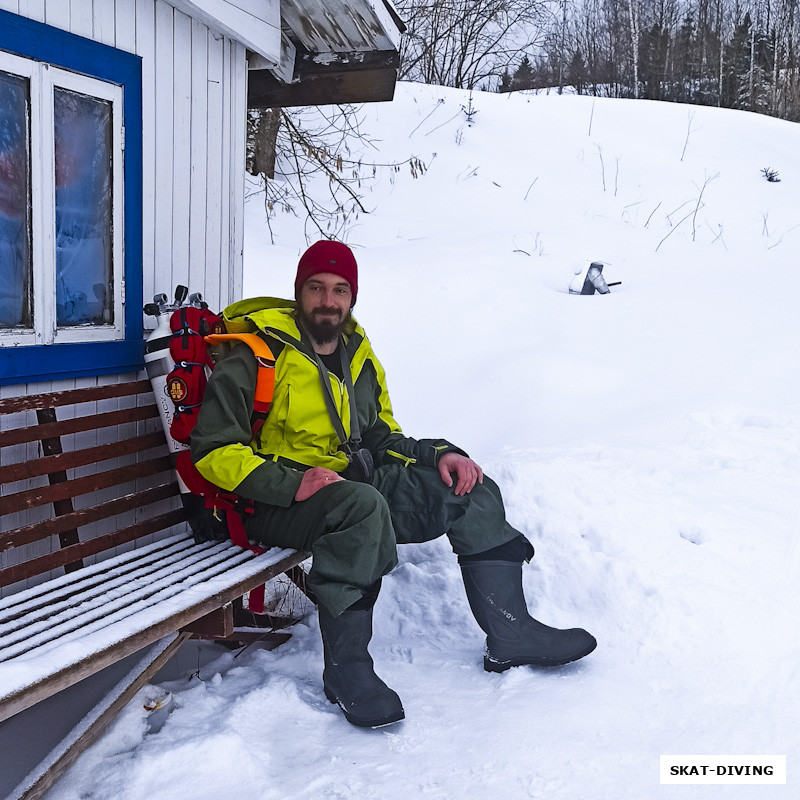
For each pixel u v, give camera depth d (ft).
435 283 26.30
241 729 8.63
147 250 12.03
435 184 39.37
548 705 9.02
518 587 9.91
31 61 9.99
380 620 11.30
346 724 8.84
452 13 58.44
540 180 41.09
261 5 13.88
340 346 10.50
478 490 9.94
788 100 90.27
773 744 8.27
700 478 14.42
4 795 7.70
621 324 23.62
